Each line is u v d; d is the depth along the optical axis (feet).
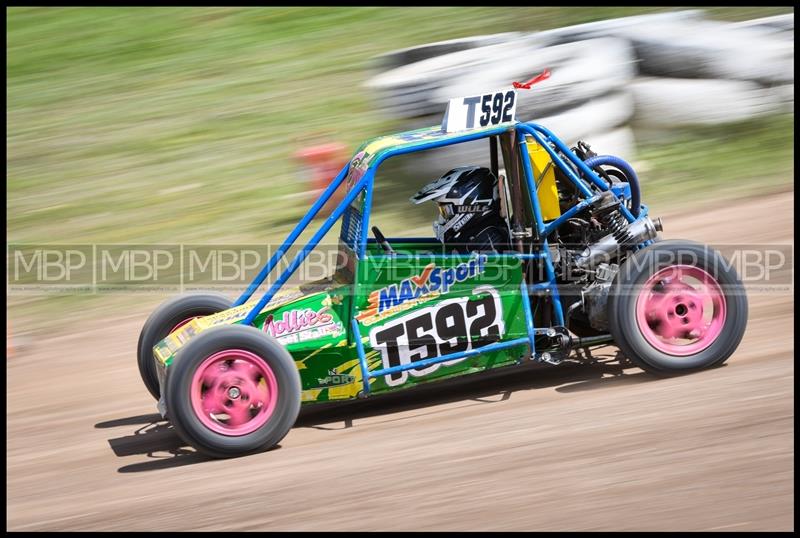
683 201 76.18
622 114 82.69
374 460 39.60
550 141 45.37
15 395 53.21
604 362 48.67
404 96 86.63
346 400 45.83
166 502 37.78
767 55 86.84
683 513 32.76
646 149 84.48
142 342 48.42
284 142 96.73
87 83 115.24
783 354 46.06
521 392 45.83
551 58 82.17
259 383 41.96
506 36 87.76
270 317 44.78
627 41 84.58
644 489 34.55
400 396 48.06
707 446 37.17
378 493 36.42
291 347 43.60
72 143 101.60
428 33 118.52
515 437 40.09
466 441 40.34
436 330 44.52
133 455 43.78
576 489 35.04
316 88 107.76
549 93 80.74
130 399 51.55
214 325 44.52
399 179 81.66
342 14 127.65
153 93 111.45
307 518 35.01
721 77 85.97
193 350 40.63
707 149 84.43
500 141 45.16
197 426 40.88
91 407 50.72
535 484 35.73
